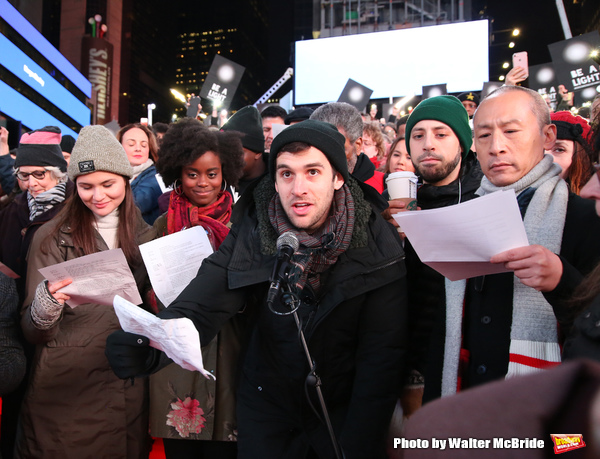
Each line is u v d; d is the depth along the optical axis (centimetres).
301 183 159
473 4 3131
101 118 6356
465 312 164
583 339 87
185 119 238
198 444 219
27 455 203
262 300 174
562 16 590
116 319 208
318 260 160
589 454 34
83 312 205
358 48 1933
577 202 156
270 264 168
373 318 167
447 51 1864
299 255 153
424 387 171
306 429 168
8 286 202
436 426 39
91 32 6662
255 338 181
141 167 364
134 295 186
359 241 167
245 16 14788
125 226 215
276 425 173
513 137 162
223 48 14588
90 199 208
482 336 157
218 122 697
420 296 191
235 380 207
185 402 208
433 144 208
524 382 39
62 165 281
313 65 1969
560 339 145
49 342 201
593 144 164
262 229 173
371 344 166
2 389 192
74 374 201
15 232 288
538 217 156
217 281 172
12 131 448
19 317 207
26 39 3144
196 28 14738
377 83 1920
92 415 203
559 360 143
